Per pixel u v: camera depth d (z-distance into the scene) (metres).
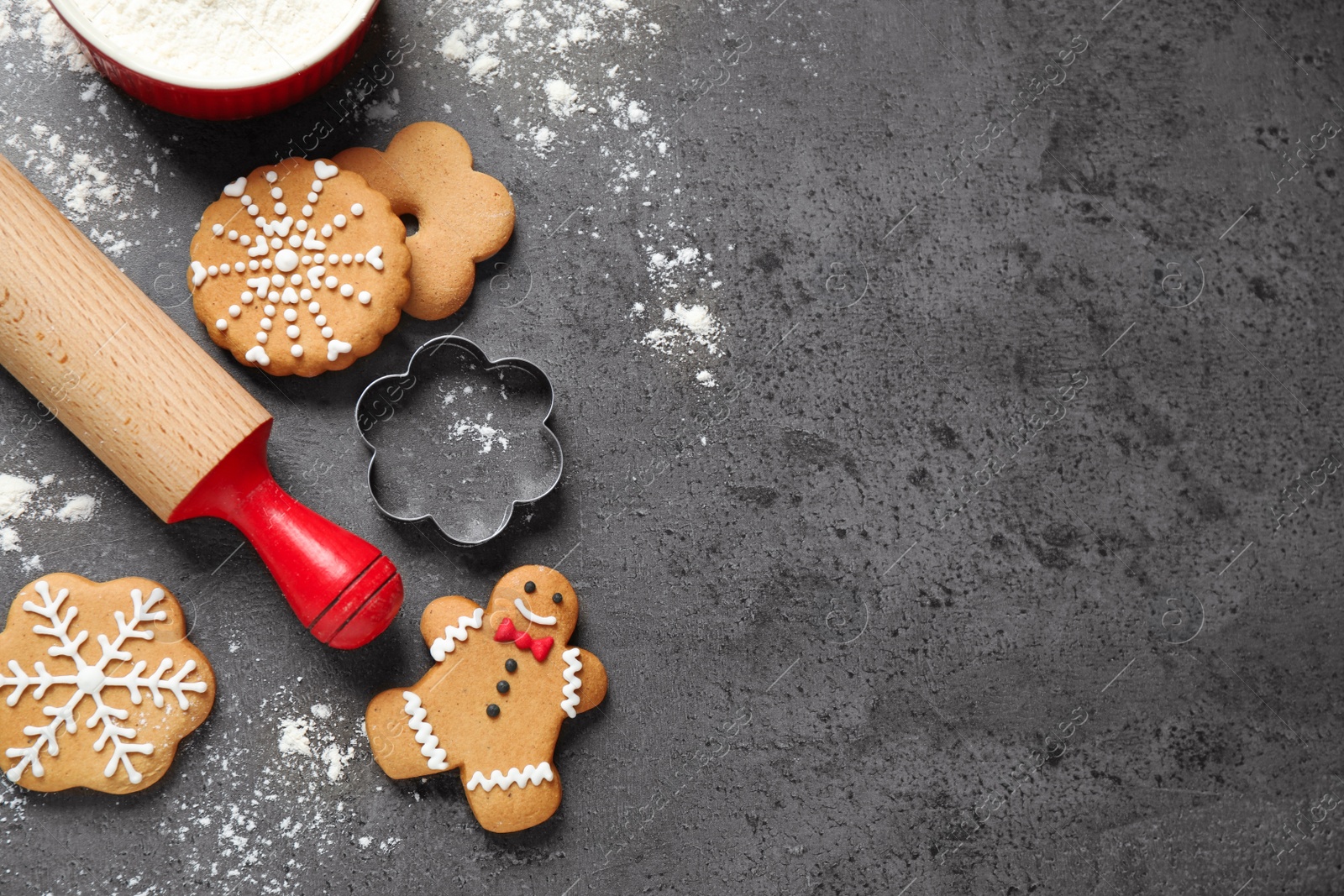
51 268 0.75
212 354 0.80
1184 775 0.82
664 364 0.82
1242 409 0.84
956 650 0.82
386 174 0.81
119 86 0.79
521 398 0.81
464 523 0.81
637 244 0.82
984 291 0.83
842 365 0.83
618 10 0.83
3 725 0.77
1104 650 0.83
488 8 0.82
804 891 0.80
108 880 0.78
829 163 0.83
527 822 0.78
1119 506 0.83
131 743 0.77
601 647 0.81
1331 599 0.84
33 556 0.79
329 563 0.76
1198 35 0.86
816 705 0.81
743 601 0.81
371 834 0.79
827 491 0.82
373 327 0.79
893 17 0.84
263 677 0.79
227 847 0.79
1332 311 0.85
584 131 0.82
